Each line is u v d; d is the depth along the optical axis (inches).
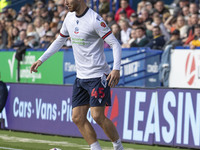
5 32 1115.3
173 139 546.9
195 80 693.3
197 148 524.4
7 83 746.8
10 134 687.7
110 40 373.7
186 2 893.8
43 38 970.7
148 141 570.3
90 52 382.6
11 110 735.1
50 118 677.9
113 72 371.6
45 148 539.5
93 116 386.0
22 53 904.9
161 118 559.2
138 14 931.3
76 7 377.1
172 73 719.7
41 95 692.7
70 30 388.2
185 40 781.9
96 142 395.5
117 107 605.9
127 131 592.7
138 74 753.6
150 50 747.4
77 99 396.5
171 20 871.1
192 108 531.2
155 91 568.1
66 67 841.5
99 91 382.6
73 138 640.4
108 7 971.3
